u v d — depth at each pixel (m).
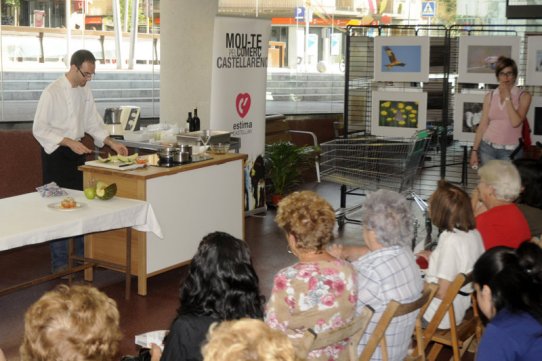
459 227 3.78
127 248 5.36
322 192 9.22
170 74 7.74
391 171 7.27
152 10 8.41
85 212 4.93
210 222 6.06
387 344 3.20
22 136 7.16
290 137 9.57
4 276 5.90
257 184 8.04
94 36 8.00
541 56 7.90
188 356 2.85
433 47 8.52
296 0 10.30
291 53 10.40
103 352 2.04
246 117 7.70
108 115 7.02
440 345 3.94
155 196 5.49
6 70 7.29
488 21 11.28
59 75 7.72
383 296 3.17
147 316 5.15
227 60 7.34
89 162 5.66
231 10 9.98
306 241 2.97
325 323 2.89
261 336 1.67
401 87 8.62
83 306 2.03
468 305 3.95
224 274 2.89
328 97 10.70
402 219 3.27
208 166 5.96
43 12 7.50
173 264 5.75
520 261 2.57
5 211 4.89
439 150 11.13
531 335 2.45
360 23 10.89
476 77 8.13
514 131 6.70
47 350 1.98
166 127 7.02
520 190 4.27
